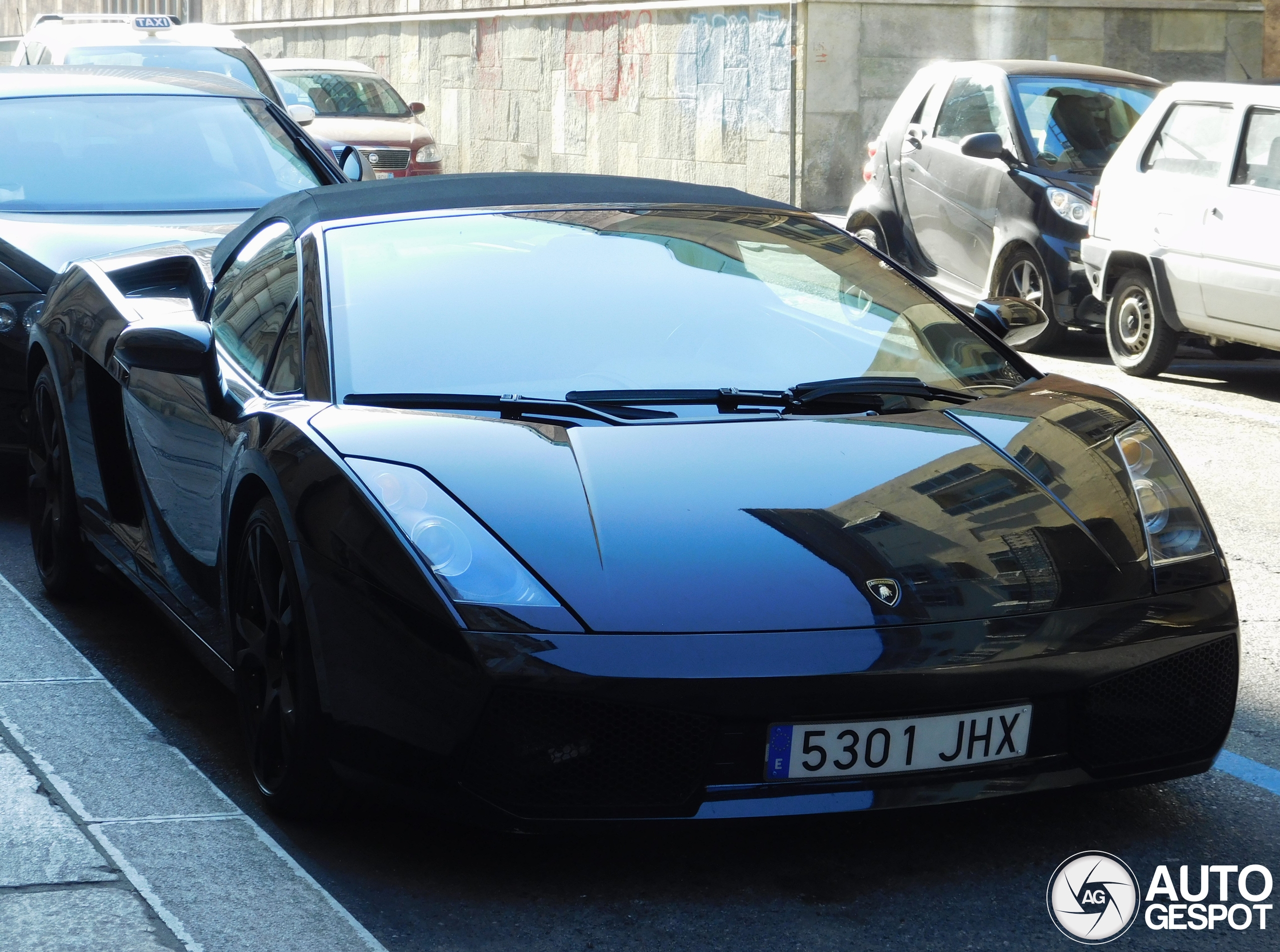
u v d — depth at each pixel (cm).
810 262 418
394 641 287
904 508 314
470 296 375
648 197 441
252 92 734
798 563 295
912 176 1165
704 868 304
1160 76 1747
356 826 320
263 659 328
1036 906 292
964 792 291
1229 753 371
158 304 459
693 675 277
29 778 327
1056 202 1027
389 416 332
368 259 386
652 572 290
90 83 712
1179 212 898
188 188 656
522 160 2183
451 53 2322
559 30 2067
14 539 564
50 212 625
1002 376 393
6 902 270
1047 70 1140
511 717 280
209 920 271
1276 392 891
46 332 488
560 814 281
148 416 420
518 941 275
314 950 263
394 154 1739
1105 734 304
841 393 359
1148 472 342
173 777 338
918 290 423
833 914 287
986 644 289
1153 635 304
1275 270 832
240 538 343
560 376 354
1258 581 524
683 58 1839
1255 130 866
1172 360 943
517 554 291
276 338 379
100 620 470
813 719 281
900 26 1675
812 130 1669
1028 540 311
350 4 2569
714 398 354
